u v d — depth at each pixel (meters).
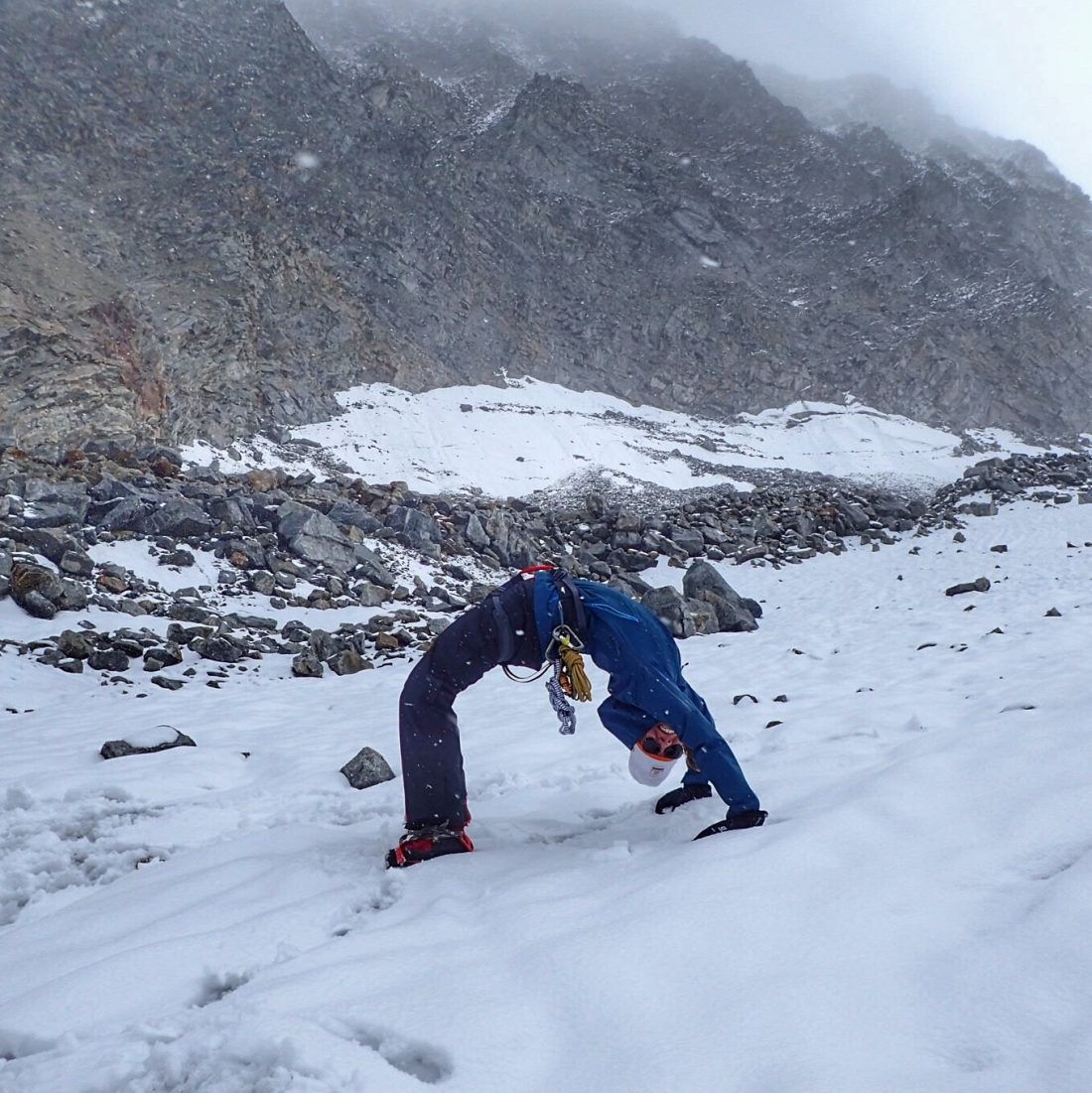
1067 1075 1.58
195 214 39.94
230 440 31.98
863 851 2.62
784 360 61.44
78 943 2.76
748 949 2.11
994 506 19.92
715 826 3.08
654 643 3.29
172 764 5.11
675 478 40.31
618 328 59.34
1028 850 2.52
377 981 2.15
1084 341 69.62
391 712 6.78
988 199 85.56
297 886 2.96
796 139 90.44
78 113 40.25
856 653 8.17
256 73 49.44
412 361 45.75
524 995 2.02
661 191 71.31
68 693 7.92
